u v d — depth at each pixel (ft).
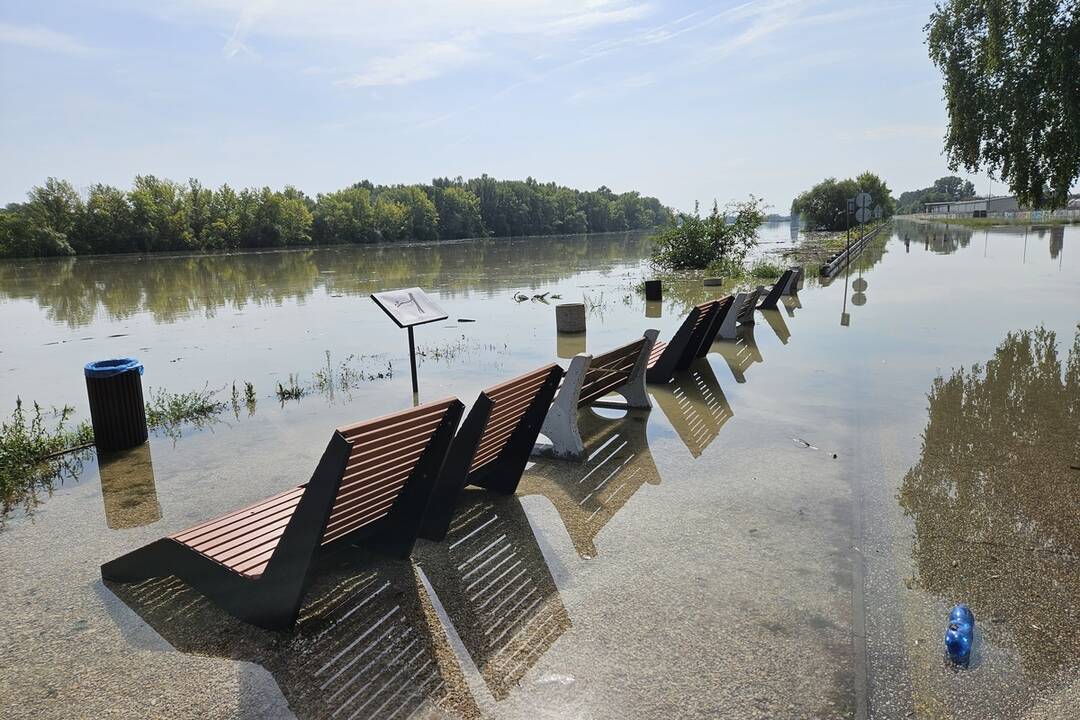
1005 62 48.11
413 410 11.79
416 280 87.10
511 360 34.94
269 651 11.05
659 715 9.21
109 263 154.51
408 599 12.53
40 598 13.01
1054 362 30.12
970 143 51.52
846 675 9.91
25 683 10.41
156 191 228.84
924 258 96.37
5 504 17.88
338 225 274.98
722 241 94.94
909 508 15.69
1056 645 10.43
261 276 101.19
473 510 16.61
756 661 10.32
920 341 36.01
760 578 12.78
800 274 69.26
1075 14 44.04
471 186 387.75
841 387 27.32
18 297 76.64
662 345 33.22
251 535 13.00
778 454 19.79
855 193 272.51
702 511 16.02
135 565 13.04
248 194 248.32
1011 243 123.13
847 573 12.86
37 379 33.96
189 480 19.30
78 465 20.74
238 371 34.04
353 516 12.55
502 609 12.09
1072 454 18.89
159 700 9.90
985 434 20.83
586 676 10.10
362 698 9.78
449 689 9.91
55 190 204.44
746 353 35.04
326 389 29.76
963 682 9.66
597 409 25.59
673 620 11.50
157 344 42.73
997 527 14.55
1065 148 46.47
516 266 112.57
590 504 16.74
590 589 12.66
